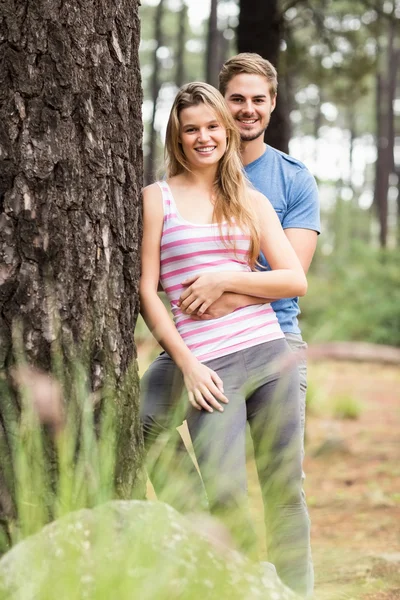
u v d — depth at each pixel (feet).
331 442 30.22
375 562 15.58
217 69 86.74
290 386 10.82
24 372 9.12
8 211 9.40
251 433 10.93
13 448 8.96
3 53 9.41
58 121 9.59
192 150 11.05
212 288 10.55
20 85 9.43
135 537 7.95
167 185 11.14
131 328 10.45
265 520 10.81
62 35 9.61
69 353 9.58
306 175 12.76
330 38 37.78
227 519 9.52
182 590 7.88
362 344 67.62
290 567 10.64
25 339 9.39
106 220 10.03
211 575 8.10
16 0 9.44
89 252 9.83
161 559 7.91
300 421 11.29
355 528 19.56
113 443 9.41
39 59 9.51
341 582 14.17
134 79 10.64
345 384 49.16
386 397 46.73
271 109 13.07
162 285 11.21
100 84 9.96
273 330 11.03
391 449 31.01
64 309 9.61
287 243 11.35
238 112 12.76
